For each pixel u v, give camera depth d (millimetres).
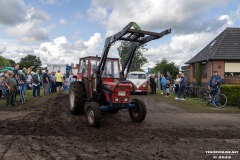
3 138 6262
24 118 8898
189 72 29250
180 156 5168
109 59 9102
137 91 19828
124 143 6020
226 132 7371
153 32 7512
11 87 11680
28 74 17797
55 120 8633
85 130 7273
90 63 9211
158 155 5195
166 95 19172
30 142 5941
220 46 22219
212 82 13141
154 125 8133
